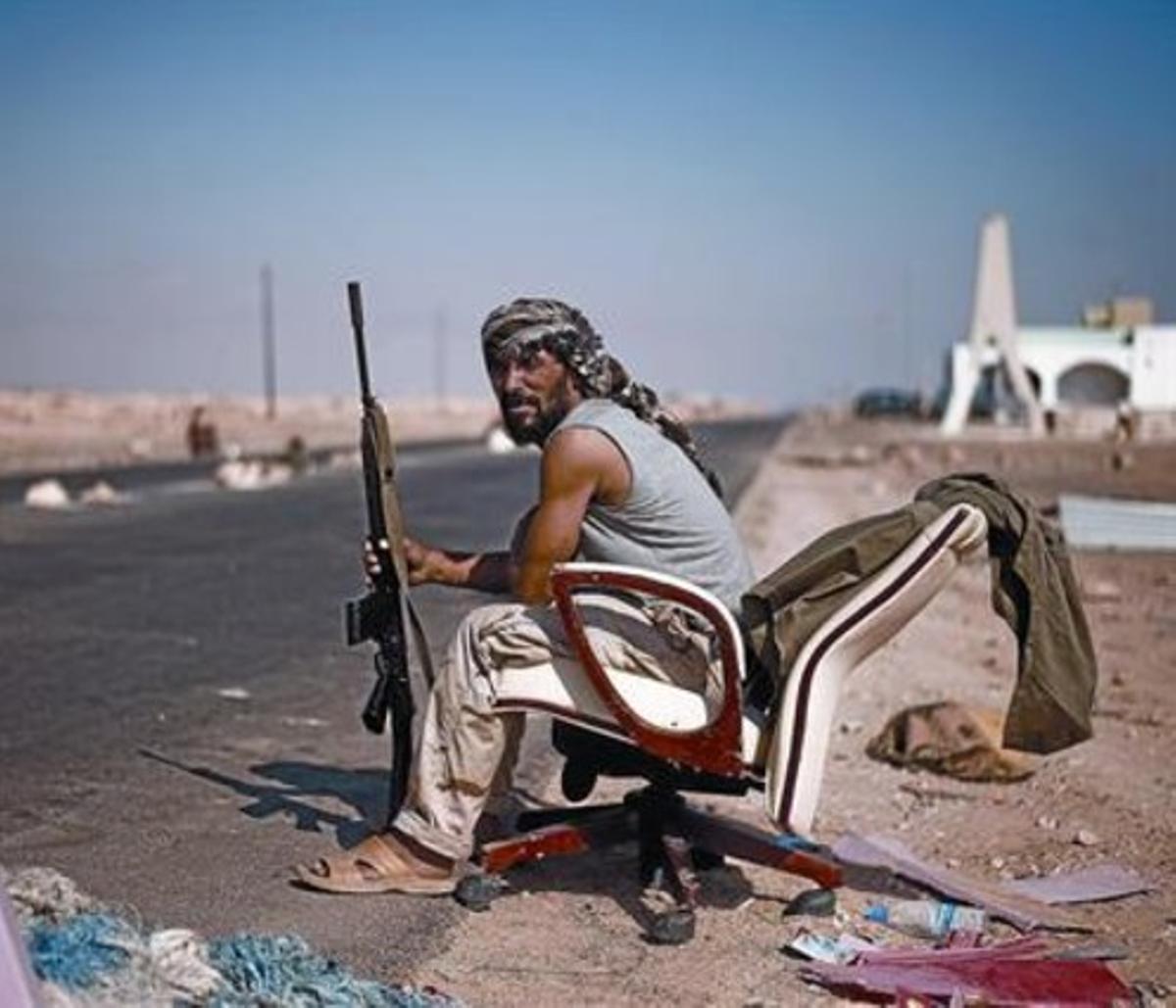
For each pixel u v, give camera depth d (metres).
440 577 5.81
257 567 16.67
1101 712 9.30
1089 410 71.62
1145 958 5.14
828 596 5.13
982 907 5.53
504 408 5.45
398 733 5.79
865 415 113.25
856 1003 4.73
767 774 5.17
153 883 5.76
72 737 8.22
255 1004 4.11
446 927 5.30
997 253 67.38
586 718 5.26
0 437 62.00
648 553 5.28
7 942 3.61
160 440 64.31
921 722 7.80
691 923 5.21
